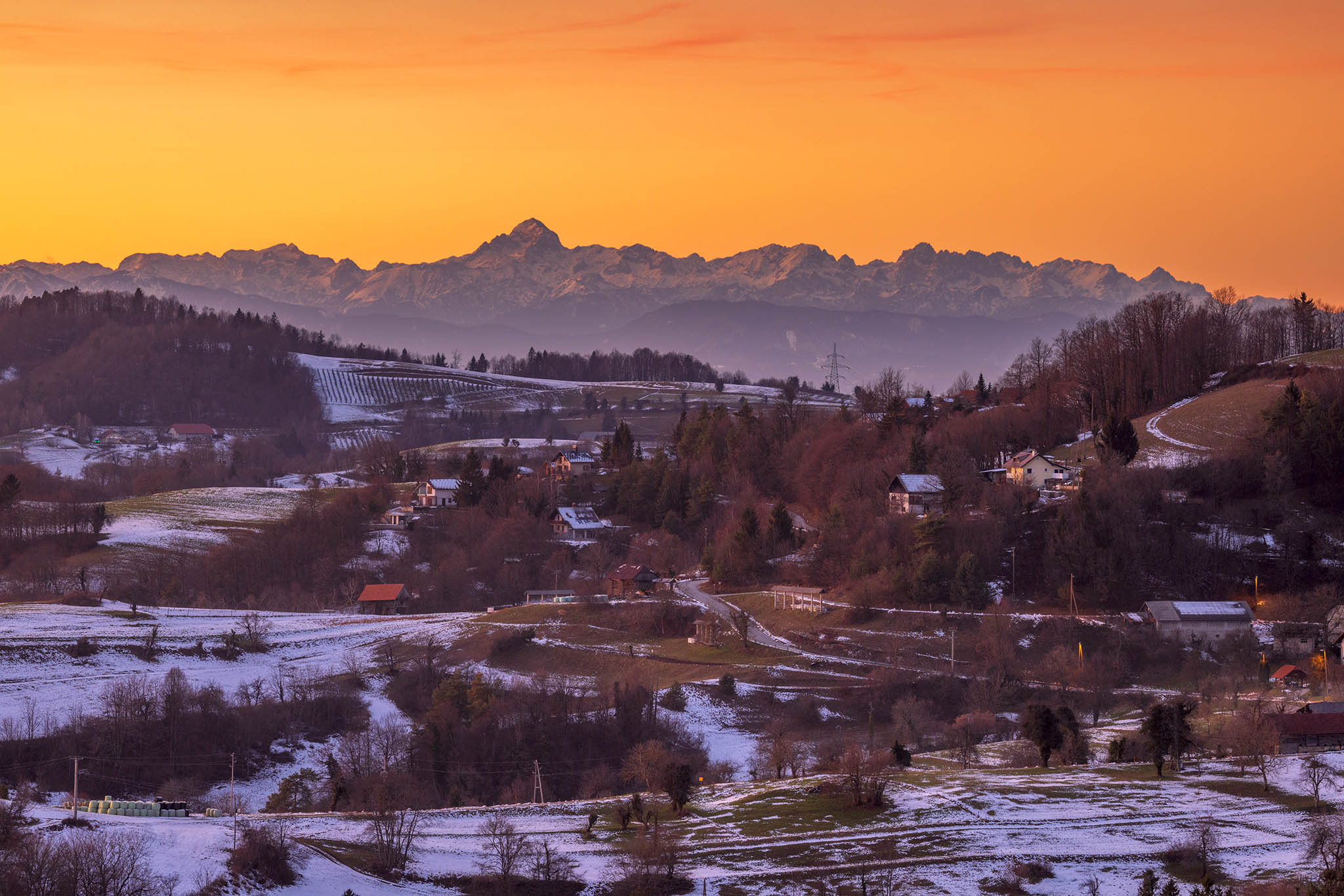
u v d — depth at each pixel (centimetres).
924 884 11531
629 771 16350
